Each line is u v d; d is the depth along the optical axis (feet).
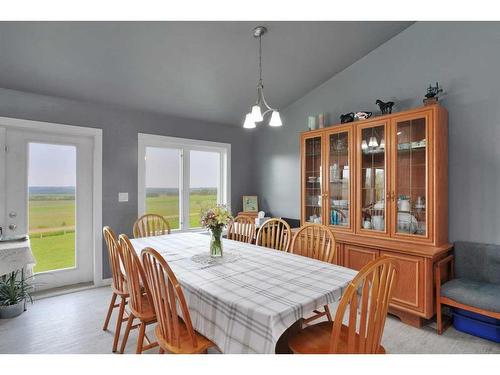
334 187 10.45
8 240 8.38
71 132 9.98
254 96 11.94
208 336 4.57
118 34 7.61
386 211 8.88
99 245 10.55
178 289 4.28
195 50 8.70
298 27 8.38
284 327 3.87
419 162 8.17
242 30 8.16
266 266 6.03
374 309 3.93
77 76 8.91
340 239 9.22
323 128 10.69
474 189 7.99
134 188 11.38
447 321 7.93
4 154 9.07
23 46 7.45
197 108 12.10
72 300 9.30
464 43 8.10
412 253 7.54
